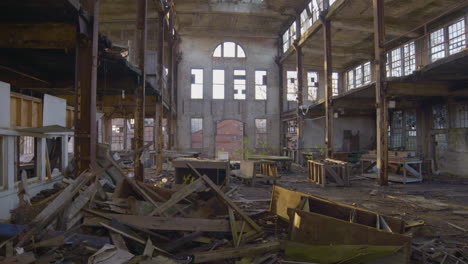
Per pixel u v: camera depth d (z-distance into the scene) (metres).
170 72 19.28
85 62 5.82
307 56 22.88
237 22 22.89
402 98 16.58
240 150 23.66
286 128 24.25
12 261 3.04
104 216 4.43
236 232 4.67
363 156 16.44
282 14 20.91
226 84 24.47
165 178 12.70
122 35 20.00
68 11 5.30
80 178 5.07
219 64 24.47
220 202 5.70
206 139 24.09
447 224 6.41
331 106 15.98
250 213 6.56
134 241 4.05
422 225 5.52
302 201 5.11
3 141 5.40
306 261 4.02
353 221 4.64
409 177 14.34
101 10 17.20
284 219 5.56
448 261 4.35
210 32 24.09
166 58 23.53
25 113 7.30
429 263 4.25
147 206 5.20
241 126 24.45
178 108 23.92
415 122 18.19
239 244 4.48
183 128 23.91
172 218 4.59
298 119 20.81
